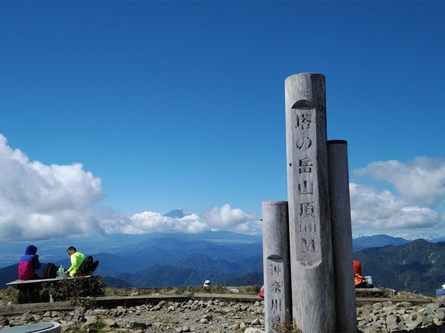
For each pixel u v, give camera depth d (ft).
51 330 9.41
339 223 10.14
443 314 10.95
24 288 16.85
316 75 10.19
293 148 10.16
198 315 15.01
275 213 10.46
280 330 9.89
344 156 10.36
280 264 10.34
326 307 9.68
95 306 16.33
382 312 13.74
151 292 20.03
